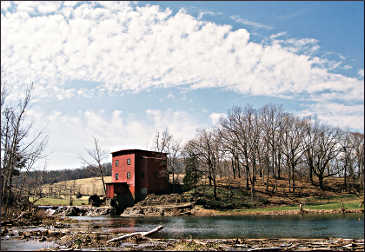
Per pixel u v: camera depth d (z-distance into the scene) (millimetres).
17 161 25531
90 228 35500
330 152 87750
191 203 69750
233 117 81938
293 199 74312
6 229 27266
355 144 90625
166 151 87438
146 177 77875
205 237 31250
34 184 32719
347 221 46781
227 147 78312
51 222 37438
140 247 22312
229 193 76875
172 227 40656
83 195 102375
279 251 22922
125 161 79750
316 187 85062
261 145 82562
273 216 57656
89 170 83938
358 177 93625
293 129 87500
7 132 23094
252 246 24266
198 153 79375
